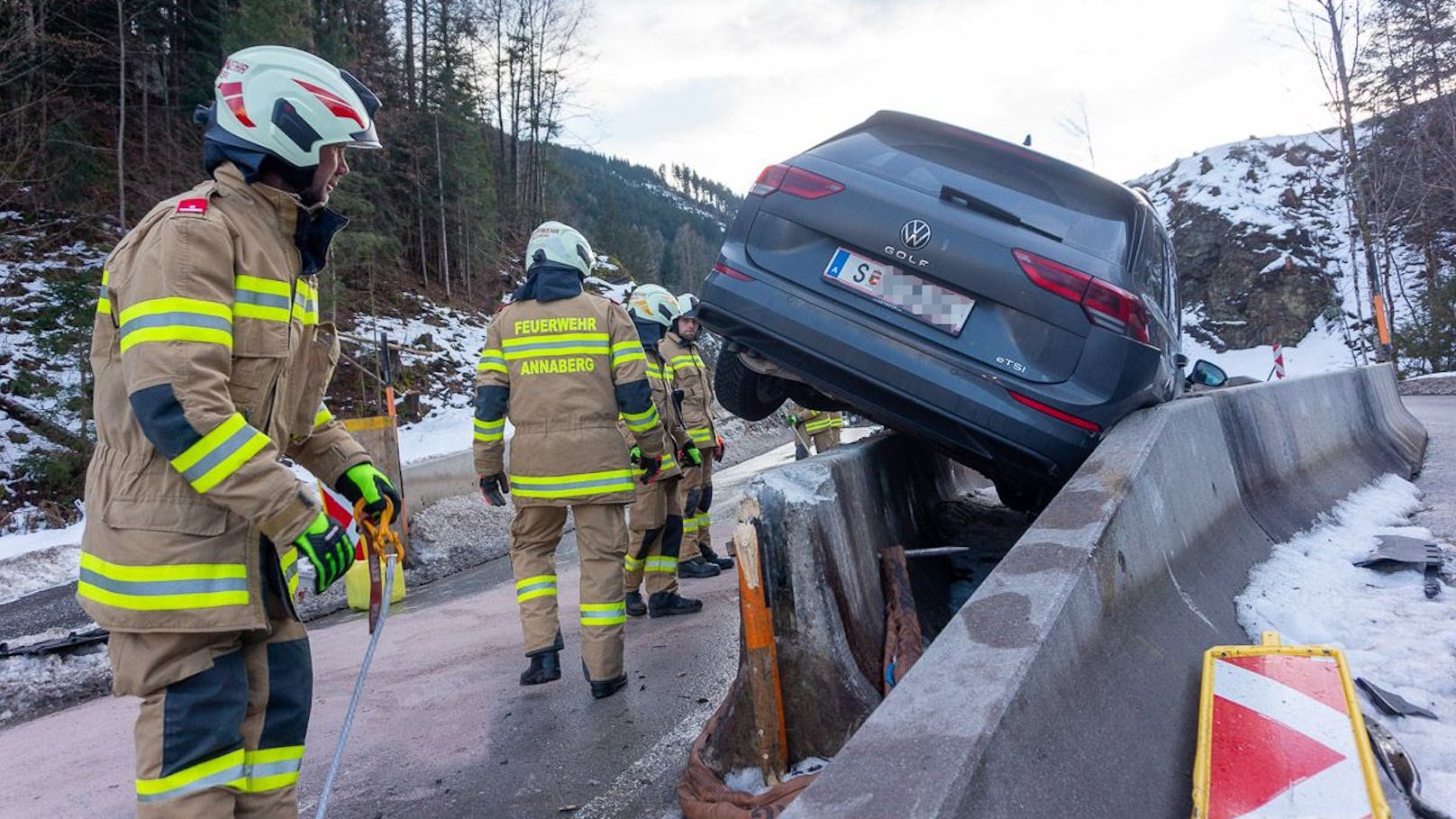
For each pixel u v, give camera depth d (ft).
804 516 7.85
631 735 10.79
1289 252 111.86
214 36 75.66
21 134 54.95
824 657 7.66
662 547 17.46
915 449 14.38
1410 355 75.31
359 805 9.44
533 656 12.57
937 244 11.71
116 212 60.85
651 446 12.96
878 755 4.36
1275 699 6.88
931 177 12.34
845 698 7.55
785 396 16.06
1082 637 6.22
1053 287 11.09
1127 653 6.88
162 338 5.50
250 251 6.15
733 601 17.89
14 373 41.60
